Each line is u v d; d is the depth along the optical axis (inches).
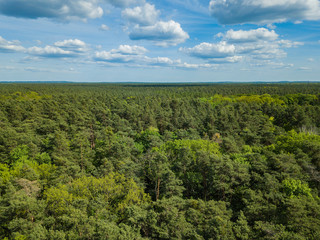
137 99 5738.2
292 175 1348.4
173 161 1940.2
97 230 938.1
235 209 1349.7
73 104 4050.2
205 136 2787.9
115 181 1478.8
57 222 1059.9
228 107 4601.4
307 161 1514.5
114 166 1715.1
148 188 1768.0
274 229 954.1
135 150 2229.3
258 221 1019.3
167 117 3698.3
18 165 1680.6
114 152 1835.6
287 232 937.5
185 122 3388.3
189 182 1676.9
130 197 1280.8
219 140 2640.3
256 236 967.6
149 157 1774.1
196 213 1081.4
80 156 1851.6
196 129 3203.7
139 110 3996.1
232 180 1376.7
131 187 1370.6
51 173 1563.7
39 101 4069.9
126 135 2832.2
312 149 1646.2
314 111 3656.5
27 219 997.2
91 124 2763.3
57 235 878.4
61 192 1165.7
